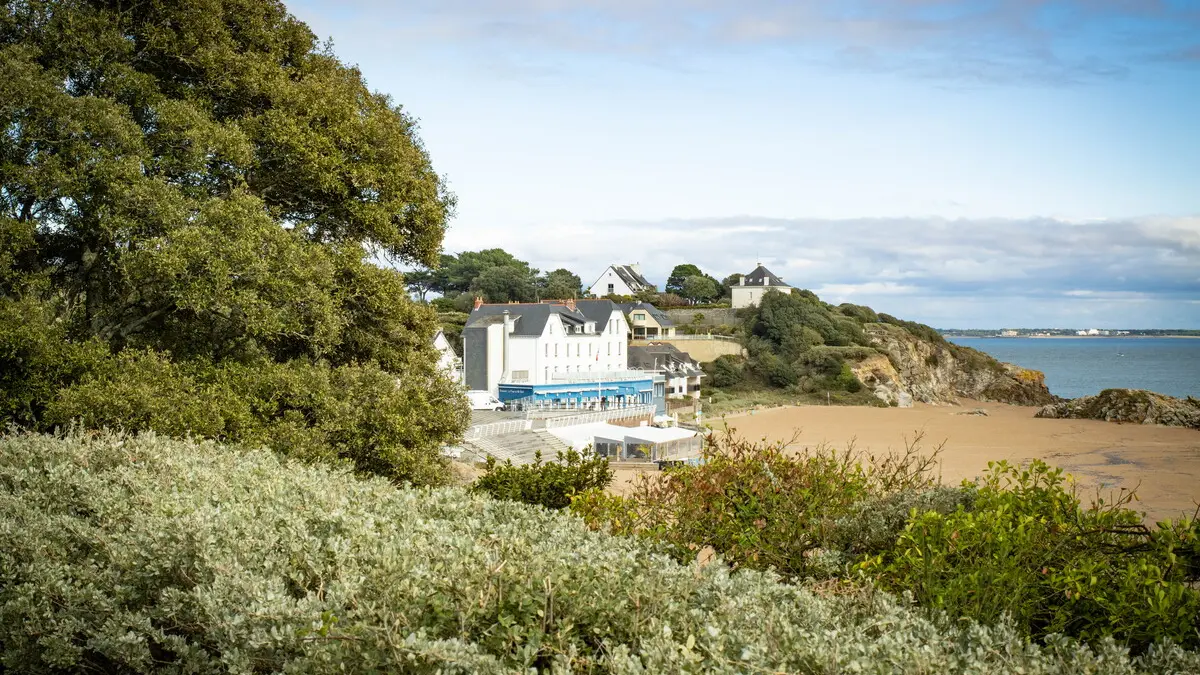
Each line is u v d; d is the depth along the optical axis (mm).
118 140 17406
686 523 8055
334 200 21750
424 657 3904
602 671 4078
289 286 18359
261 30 21188
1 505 7137
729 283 157750
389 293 21219
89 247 19438
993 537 5637
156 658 6023
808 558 7441
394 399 18469
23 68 16609
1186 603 4992
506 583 4551
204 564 5348
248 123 20000
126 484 7520
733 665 3701
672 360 91188
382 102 24453
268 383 17484
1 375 15992
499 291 112000
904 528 6727
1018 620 5184
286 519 6016
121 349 19094
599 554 5125
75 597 5805
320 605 4645
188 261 17125
